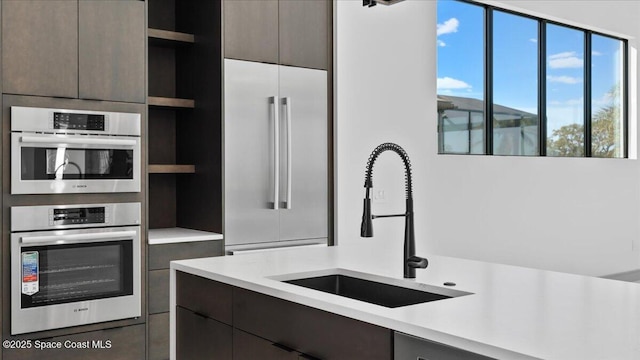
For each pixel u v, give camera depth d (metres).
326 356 1.83
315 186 4.48
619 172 7.56
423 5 5.21
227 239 4.05
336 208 4.58
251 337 2.17
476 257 5.71
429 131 5.27
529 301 1.80
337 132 4.58
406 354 1.55
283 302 2.01
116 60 3.66
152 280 3.76
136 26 3.74
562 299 1.82
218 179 4.04
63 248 3.43
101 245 3.56
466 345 1.39
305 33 4.46
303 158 4.41
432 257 2.78
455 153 5.79
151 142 4.43
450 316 1.61
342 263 2.58
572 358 1.25
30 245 3.32
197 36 4.27
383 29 4.89
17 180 3.29
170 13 4.50
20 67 3.32
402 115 5.04
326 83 4.55
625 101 7.84
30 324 3.33
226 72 4.04
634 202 7.80
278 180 4.24
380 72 4.88
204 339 2.44
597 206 7.24
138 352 3.72
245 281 2.17
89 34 3.55
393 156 4.96
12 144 3.28
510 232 6.10
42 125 3.38
